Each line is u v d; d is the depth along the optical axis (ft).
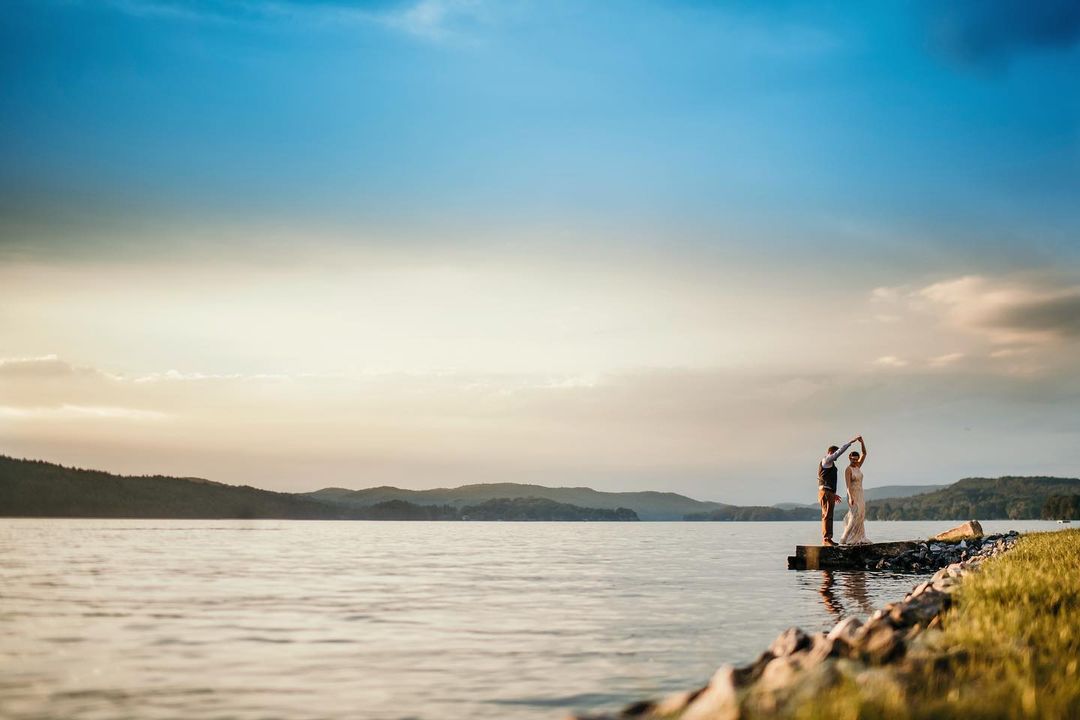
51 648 49.80
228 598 79.41
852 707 23.12
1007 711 23.80
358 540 273.75
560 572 123.13
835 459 128.26
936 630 37.93
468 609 72.64
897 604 46.24
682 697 29.27
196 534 316.19
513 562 151.02
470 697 37.99
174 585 92.22
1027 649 31.27
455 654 49.14
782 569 129.29
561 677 42.60
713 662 47.01
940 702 24.26
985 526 558.15
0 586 88.94
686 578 109.50
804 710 23.39
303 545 220.64
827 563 125.18
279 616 66.18
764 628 60.34
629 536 376.68
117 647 50.39
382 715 34.58
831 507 128.36
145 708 35.32
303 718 33.96
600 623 63.41
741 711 24.91
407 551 194.39
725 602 77.97
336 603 76.38
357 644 52.60
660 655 49.11
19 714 34.09
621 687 40.34
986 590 43.80
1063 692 25.13
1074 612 38.58
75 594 81.10
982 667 29.25
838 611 69.92
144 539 247.50
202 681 40.91
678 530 547.49
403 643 53.16
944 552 124.36
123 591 84.69
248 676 42.24
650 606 74.90
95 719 33.42
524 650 50.72
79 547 188.75
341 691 38.99
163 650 49.57
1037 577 48.60
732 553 194.39
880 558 122.93
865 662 32.22
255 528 463.01
